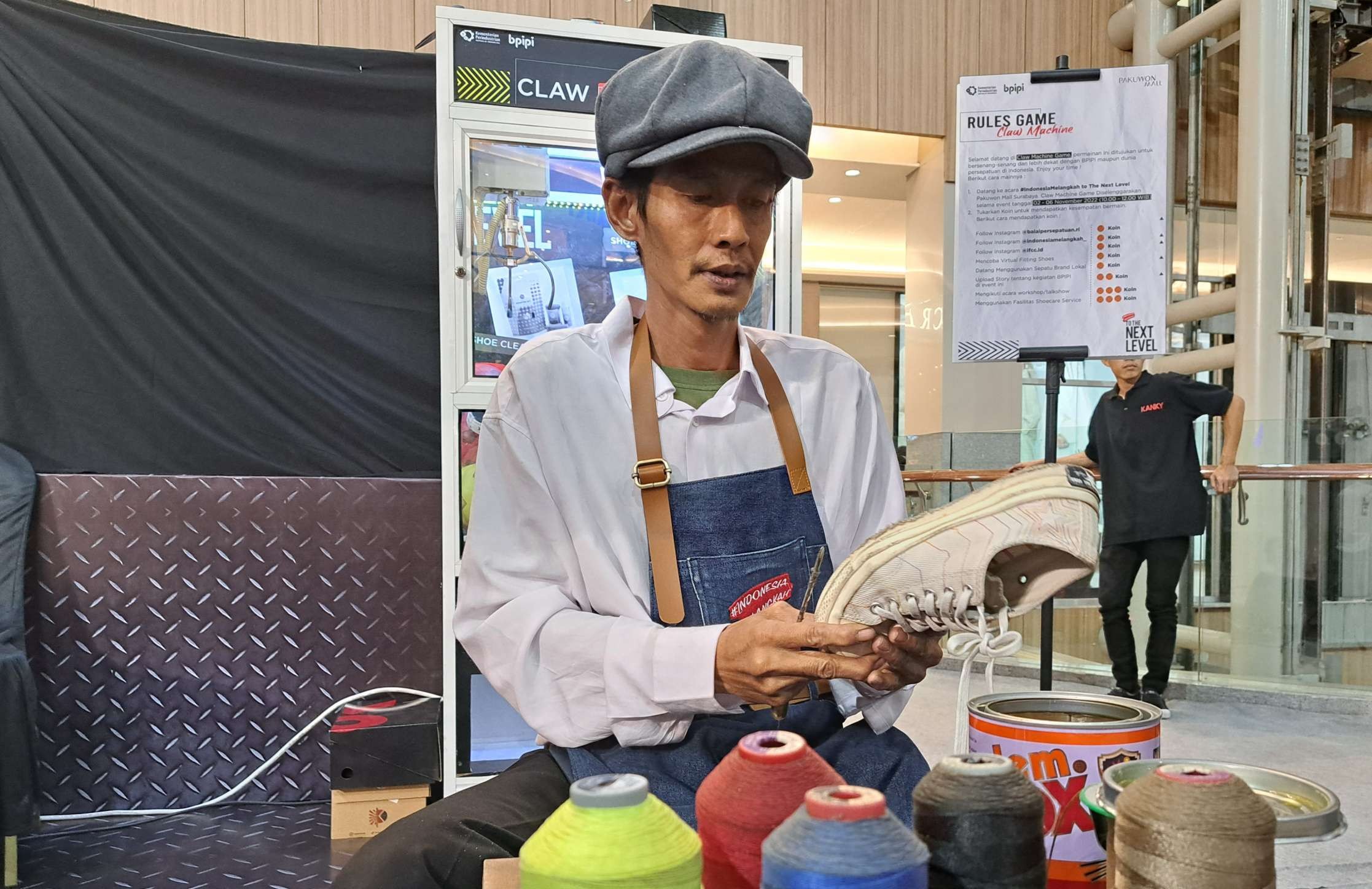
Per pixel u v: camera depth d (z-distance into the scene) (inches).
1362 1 216.8
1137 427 158.9
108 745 106.5
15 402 107.3
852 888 17.0
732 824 22.9
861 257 385.4
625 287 108.0
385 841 36.7
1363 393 229.8
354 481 112.5
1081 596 191.2
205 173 110.7
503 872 29.6
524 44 102.7
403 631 113.3
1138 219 87.1
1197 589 182.4
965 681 30.9
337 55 113.7
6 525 100.7
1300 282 188.7
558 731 39.8
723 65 38.8
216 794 109.3
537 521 43.1
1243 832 20.2
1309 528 174.9
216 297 111.7
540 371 43.4
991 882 21.6
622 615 41.2
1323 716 159.6
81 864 93.2
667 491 42.3
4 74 106.1
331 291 114.2
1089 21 255.0
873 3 239.8
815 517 44.8
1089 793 26.7
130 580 107.2
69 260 108.3
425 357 116.7
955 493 206.4
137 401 110.2
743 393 44.8
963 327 89.7
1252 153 189.9
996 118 88.4
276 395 113.3
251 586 109.9
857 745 42.4
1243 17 192.2
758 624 34.4
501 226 104.3
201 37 110.9
